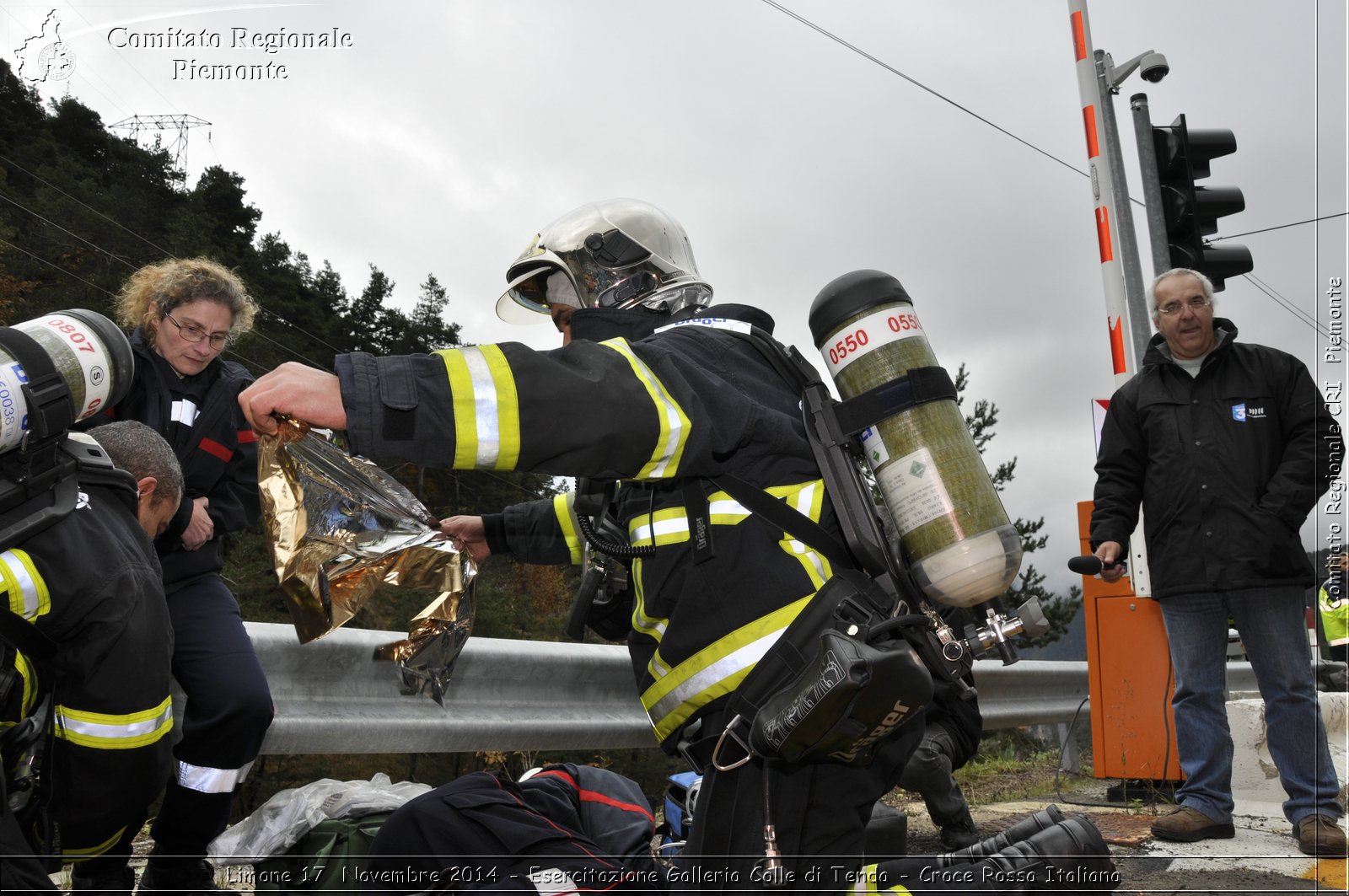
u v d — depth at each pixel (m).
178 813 2.42
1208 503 3.62
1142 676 4.66
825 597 1.64
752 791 1.68
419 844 2.08
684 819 2.67
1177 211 5.46
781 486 1.72
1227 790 3.59
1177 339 3.79
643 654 1.89
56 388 1.75
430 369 1.49
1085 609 4.84
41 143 42.47
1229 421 3.66
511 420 1.47
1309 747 3.44
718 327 1.87
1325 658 6.65
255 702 2.45
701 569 1.68
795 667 1.62
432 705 3.24
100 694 1.82
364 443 1.43
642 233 2.03
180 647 2.51
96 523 1.88
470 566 2.30
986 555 1.73
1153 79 5.58
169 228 38.44
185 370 2.76
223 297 2.75
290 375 1.47
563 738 3.72
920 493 1.76
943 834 3.65
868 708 1.53
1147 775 4.60
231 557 25.62
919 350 1.82
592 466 1.53
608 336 1.97
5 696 1.72
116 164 43.75
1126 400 3.95
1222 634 3.66
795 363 1.80
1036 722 6.52
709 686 1.67
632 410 1.52
